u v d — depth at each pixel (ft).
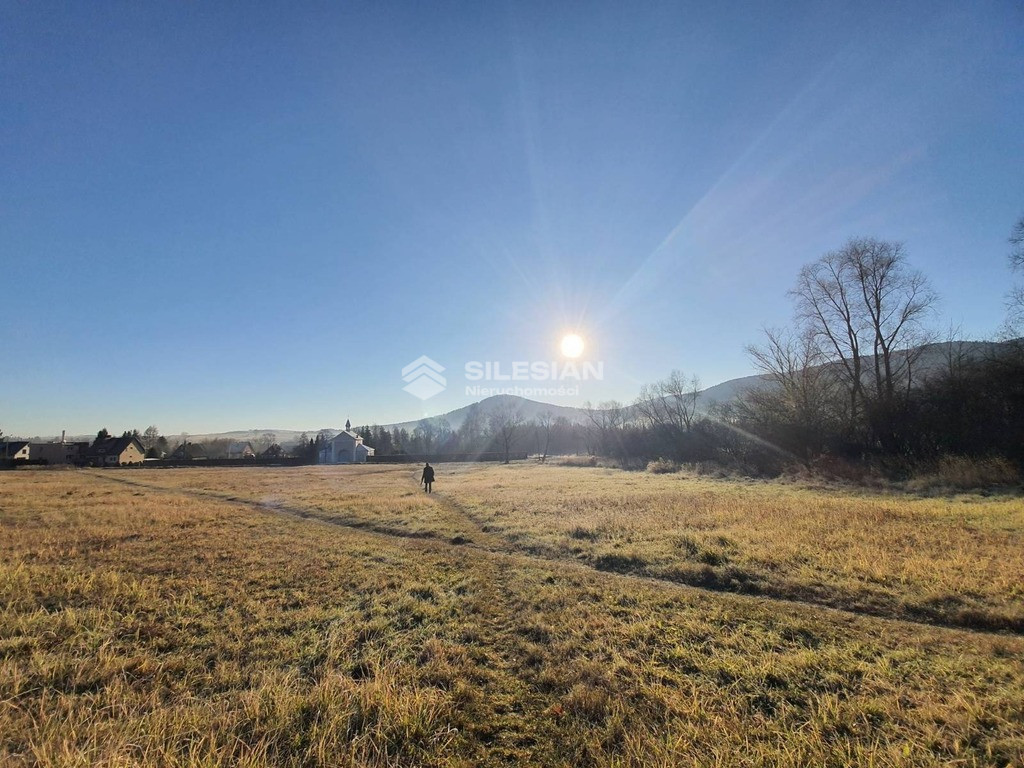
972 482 63.82
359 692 15.52
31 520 54.95
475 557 35.40
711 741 13.14
